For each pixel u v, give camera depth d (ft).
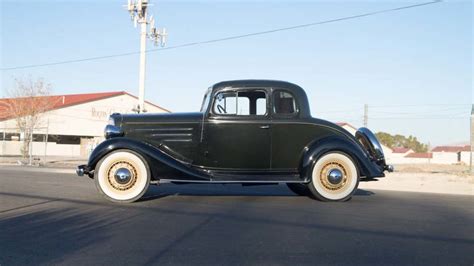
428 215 25.81
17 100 134.31
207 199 30.76
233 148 30.07
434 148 286.87
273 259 16.81
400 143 345.31
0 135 158.92
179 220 23.31
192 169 29.73
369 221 23.59
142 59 92.38
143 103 92.07
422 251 18.10
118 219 23.48
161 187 38.32
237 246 18.45
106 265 15.98
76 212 25.29
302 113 30.42
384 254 17.61
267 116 30.19
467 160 255.29
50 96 158.71
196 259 16.72
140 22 93.04
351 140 30.48
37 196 31.27
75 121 189.67
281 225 22.31
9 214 24.62
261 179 29.71
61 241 19.02
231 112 30.25
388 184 51.06
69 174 56.44
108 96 201.77
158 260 16.57
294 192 34.94
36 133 176.96
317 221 23.34
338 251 17.93
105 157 29.01
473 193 41.91
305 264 16.30
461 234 21.03
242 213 25.31
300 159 30.19
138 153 28.99
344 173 30.04
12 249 17.84
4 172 57.98
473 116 74.59
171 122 30.50
